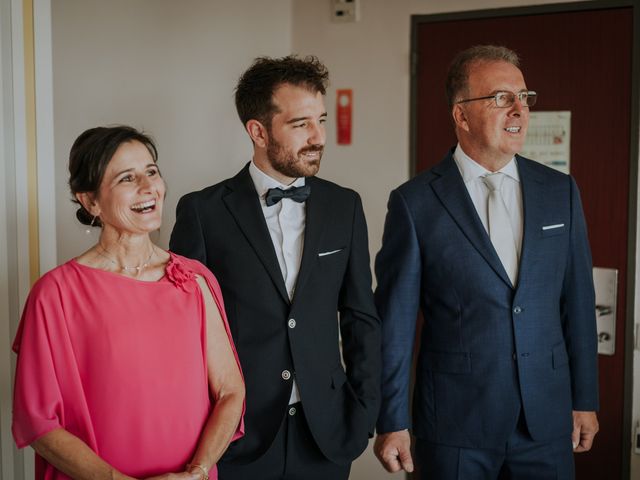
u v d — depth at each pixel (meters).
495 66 2.04
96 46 3.30
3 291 2.08
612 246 3.06
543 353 2.03
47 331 1.51
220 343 1.72
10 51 2.10
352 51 3.49
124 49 3.29
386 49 3.42
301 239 1.98
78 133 3.33
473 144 2.09
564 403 2.07
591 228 3.09
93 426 1.52
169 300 1.62
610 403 3.08
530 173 2.12
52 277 1.56
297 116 1.86
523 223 2.06
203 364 1.67
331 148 3.56
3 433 2.07
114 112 3.31
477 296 2.04
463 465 2.05
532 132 3.16
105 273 1.58
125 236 1.61
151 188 1.59
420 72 3.35
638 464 3.04
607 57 3.02
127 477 1.45
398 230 2.15
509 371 2.02
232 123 3.45
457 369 2.05
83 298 1.55
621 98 3.00
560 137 3.12
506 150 2.04
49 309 1.52
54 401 1.49
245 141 3.50
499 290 2.03
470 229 2.05
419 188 2.16
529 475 2.05
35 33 2.16
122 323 1.55
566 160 3.11
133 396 1.53
